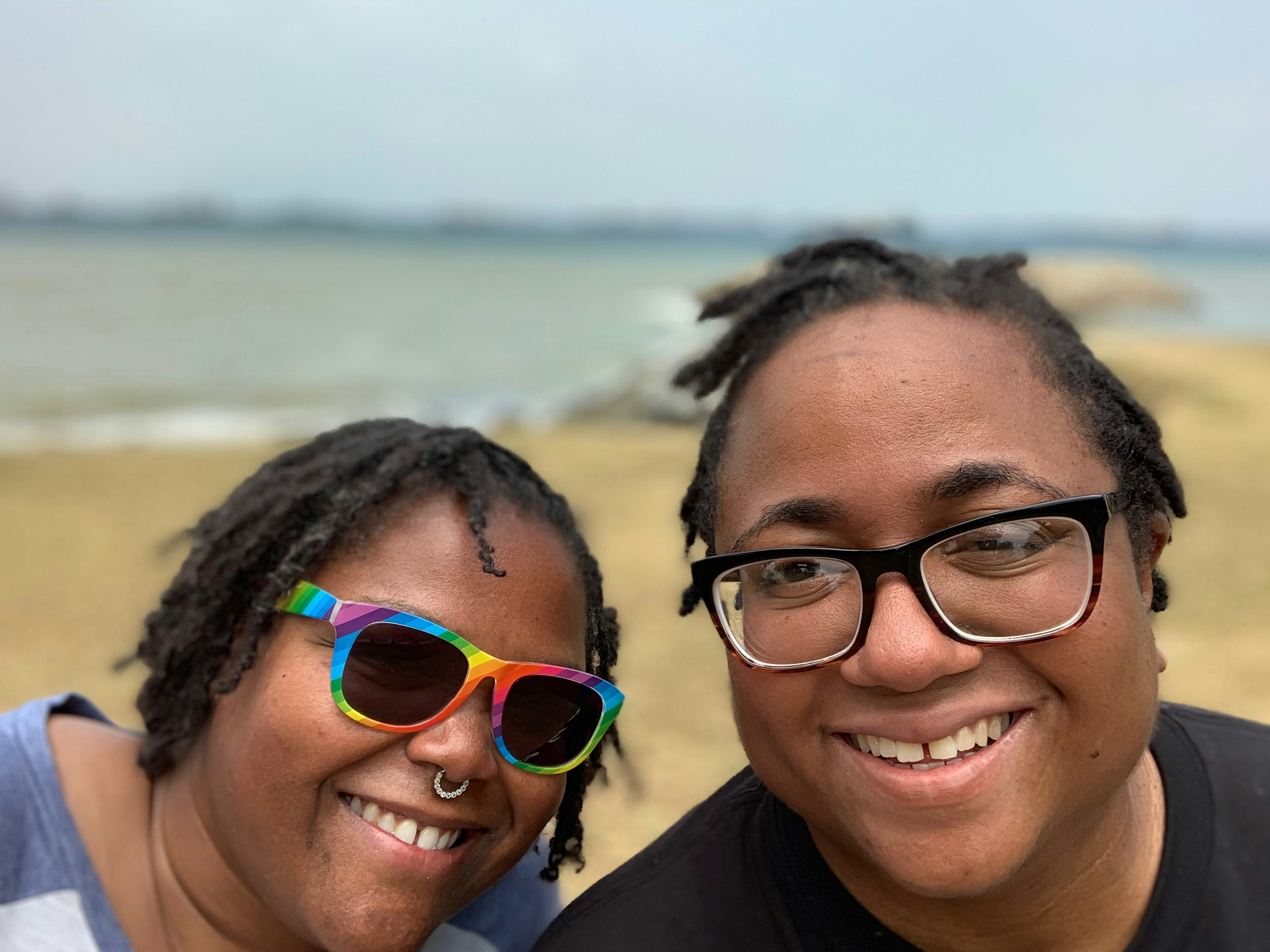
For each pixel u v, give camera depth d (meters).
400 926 0.43
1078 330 0.46
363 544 0.45
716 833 0.44
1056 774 0.35
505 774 0.45
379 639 0.43
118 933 0.45
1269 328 7.33
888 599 0.34
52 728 0.51
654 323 8.51
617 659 0.55
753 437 0.39
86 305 8.72
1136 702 0.35
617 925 0.41
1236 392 3.37
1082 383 0.40
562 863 0.54
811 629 0.36
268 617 0.44
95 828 0.48
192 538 0.57
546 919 0.55
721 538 0.41
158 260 18.83
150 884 0.48
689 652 1.43
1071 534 0.34
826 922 0.40
